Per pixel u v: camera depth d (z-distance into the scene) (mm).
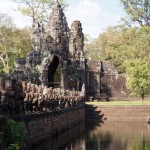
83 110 68438
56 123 40594
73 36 93688
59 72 88438
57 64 85250
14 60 91625
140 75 74438
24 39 94312
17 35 92375
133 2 108062
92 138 40688
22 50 93438
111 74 98750
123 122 64375
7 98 25391
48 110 37344
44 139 34500
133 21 110562
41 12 98500
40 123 32875
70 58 91375
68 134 44344
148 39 94625
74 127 54344
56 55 81625
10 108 25812
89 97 94250
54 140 38531
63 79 83312
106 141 38281
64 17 86938
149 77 73938
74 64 90312
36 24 81125
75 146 34531
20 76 72375
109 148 33562
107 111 73188
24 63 76688
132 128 52500
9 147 21828
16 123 23891
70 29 95125
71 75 87438
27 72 74500
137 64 75250
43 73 76125
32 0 97938
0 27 89688
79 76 90750
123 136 42656
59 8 85562
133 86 75250
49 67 82375
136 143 36781
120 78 98812
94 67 97000
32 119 29922
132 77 74938
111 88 98375
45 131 34969
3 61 87250
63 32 85000
